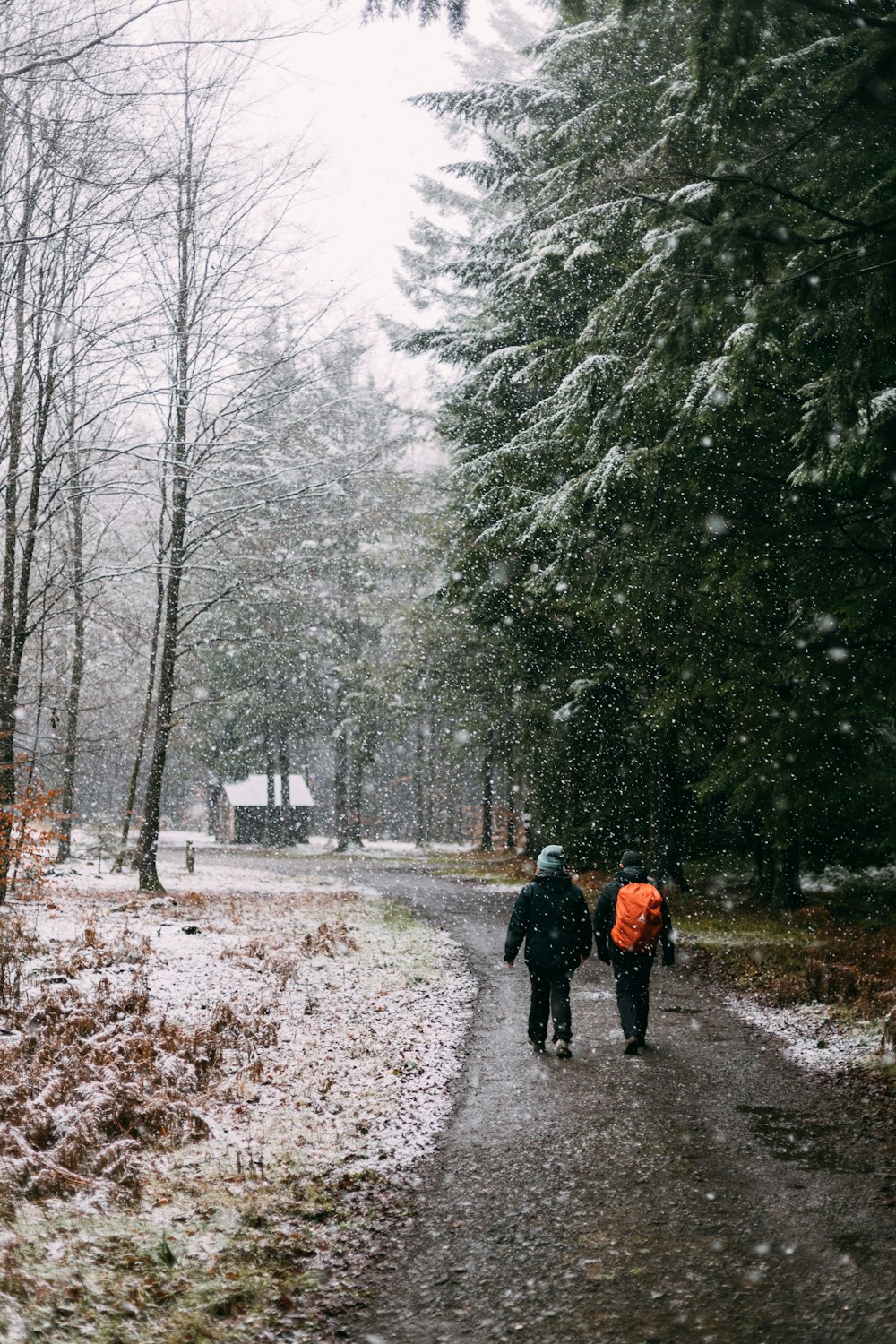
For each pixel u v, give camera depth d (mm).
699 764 22266
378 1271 4512
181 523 21562
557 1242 4750
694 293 8656
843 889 21438
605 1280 4344
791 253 8141
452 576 25453
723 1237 4762
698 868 27016
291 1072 7652
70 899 19469
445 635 35750
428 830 64500
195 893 20562
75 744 27750
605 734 25672
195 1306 4109
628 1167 5734
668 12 13922
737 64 7859
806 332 8906
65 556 20812
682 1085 7523
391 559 43062
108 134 9539
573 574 15992
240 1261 4559
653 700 16828
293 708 54562
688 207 8672
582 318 21438
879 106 7469
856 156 9016
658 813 22125
